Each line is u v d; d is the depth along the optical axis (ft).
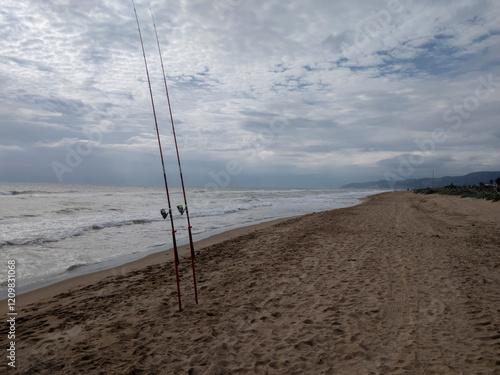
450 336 11.23
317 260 23.57
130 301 16.43
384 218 50.21
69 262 26.18
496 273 18.85
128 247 32.35
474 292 15.61
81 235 38.24
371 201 104.68
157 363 10.26
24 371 9.91
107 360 10.52
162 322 13.52
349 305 14.62
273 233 38.04
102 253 29.63
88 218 51.96
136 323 13.52
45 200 85.66
